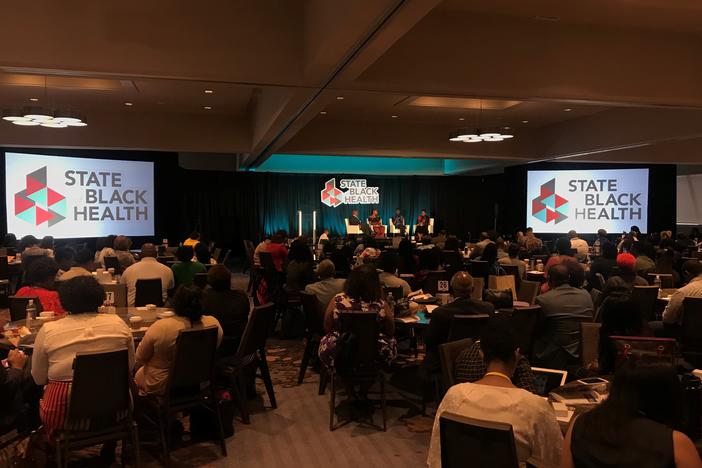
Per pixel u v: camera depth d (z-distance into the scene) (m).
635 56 6.38
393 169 18.12
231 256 17.59
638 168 15.23
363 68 5.20
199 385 3.85
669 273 7.88
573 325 4.32
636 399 1.60
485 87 6.07
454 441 1.94
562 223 15.57
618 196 15.34
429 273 6.48
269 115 8.38
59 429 3.10
